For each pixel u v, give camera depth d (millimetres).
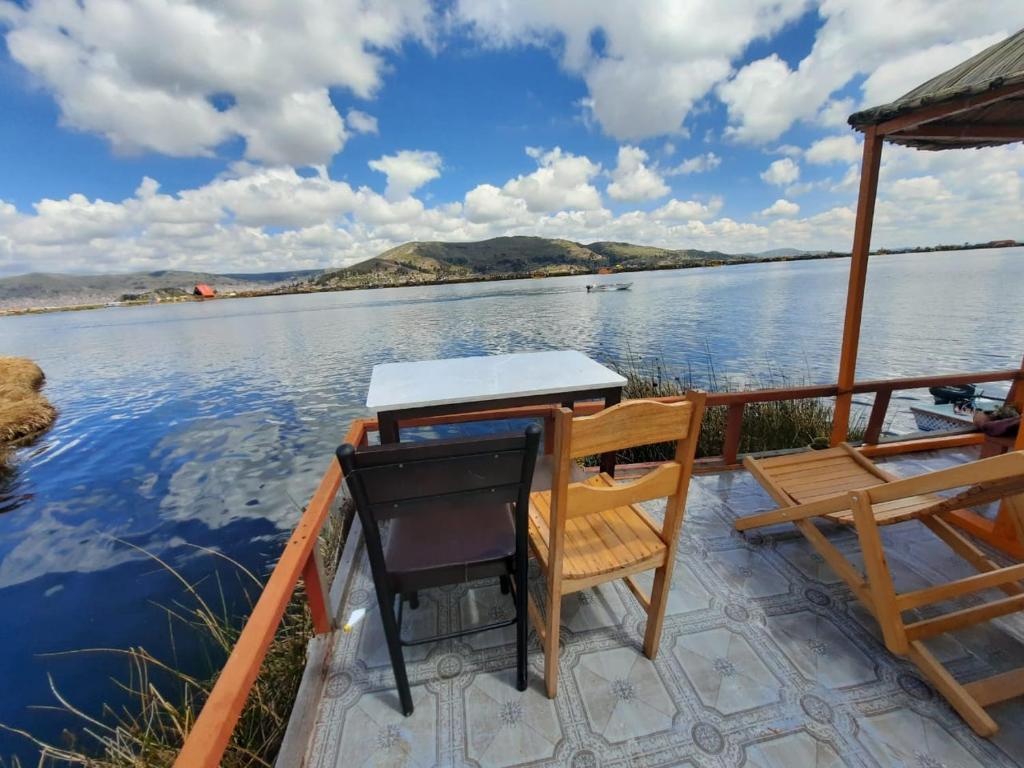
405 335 18172
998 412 2307
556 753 1171
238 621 3309
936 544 1954
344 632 1617
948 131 2082
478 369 2135
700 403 1109
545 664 1322
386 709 1314
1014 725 1188
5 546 4793
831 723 1216
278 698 1626
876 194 2203
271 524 4965
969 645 1436
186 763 762
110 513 5438
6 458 7422
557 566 1166
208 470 6531
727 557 1943
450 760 1165
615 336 13930
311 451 7051
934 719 1216
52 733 2539
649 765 1133
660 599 1349
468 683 1387
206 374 13570
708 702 1289
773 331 13344
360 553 2082
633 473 2643
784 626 1559
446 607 1727
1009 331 10695
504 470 1027
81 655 3168
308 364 13922
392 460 929
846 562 1568
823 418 3895
